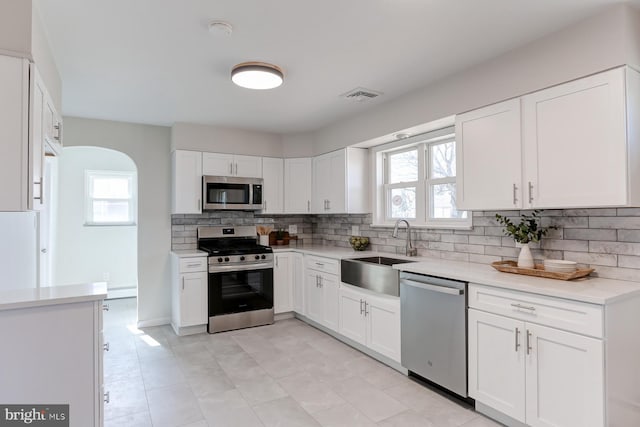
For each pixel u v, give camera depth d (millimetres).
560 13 1945
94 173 5363
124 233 5500
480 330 2246
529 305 1990
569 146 2066
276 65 2580
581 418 1780
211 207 4215
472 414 2285
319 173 4512
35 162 1749
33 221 3211
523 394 2016
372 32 2137
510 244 2752
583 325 1773
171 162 4340
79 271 5250
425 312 2600
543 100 2191
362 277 3230
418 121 3074
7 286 2525
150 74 2742
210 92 3154
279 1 1822
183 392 2598
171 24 2033
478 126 2574
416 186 3631
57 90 2564
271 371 2947
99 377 1736
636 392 1918
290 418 2260
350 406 2396
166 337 3797
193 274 3891
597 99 1952
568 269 2211
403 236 3748
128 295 5520
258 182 4527
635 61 1895
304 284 4227
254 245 4609
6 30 1620
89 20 1979
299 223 5191
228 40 2223
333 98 3314
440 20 2012
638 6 1884
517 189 2322
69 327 1675
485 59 2498
